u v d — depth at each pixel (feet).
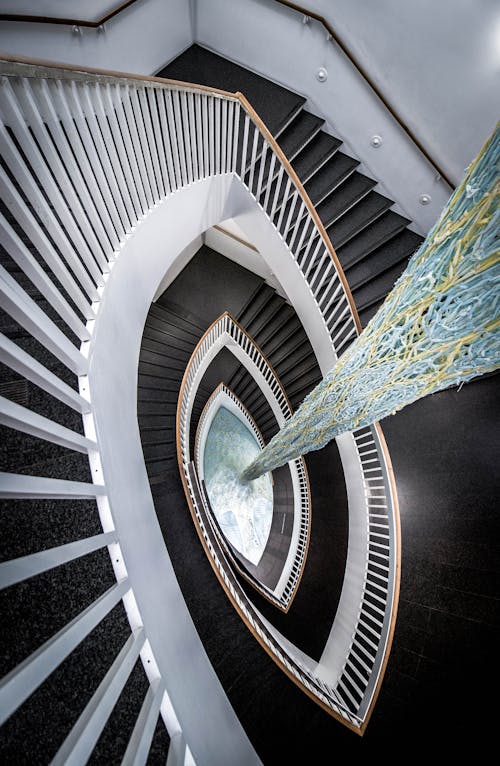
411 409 18.81
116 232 9.42
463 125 15.30
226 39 18.75
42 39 13.17
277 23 17.07
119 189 9.23
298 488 27.68
